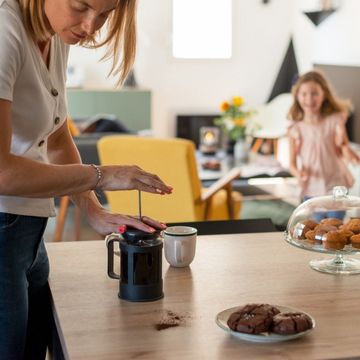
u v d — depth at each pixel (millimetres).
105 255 2178
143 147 4270
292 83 8148
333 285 1916
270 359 1445
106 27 1843
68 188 1701
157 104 8172
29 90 1738
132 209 4527
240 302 1782
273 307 1601
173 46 8094
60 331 1621
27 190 1655
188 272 2018
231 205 4762
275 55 8242
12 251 1766
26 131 1784
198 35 8109
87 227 5828
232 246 2283
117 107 7754
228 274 2002
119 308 1737
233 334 1544
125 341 1536
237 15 8125
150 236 1788
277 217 5723
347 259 2150
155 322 1645
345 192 2115
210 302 1780
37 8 1647
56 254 2188
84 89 7691
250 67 8234
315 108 4871
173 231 2086
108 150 4363
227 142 6660
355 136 6188
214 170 5867
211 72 8195
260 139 7398
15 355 1796
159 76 8125
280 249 2252
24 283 1809
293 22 8156
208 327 1615
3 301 1766
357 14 6730
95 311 1716
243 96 8234
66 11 1628
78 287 1891
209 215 4703
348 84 6320
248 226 2646
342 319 1665
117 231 1839
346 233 1970
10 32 1634
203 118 8117
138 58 8055
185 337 1558
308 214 2064
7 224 1760
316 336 1561
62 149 2129
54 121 1884
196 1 8055
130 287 1780
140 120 7840
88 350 1489
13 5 1651
